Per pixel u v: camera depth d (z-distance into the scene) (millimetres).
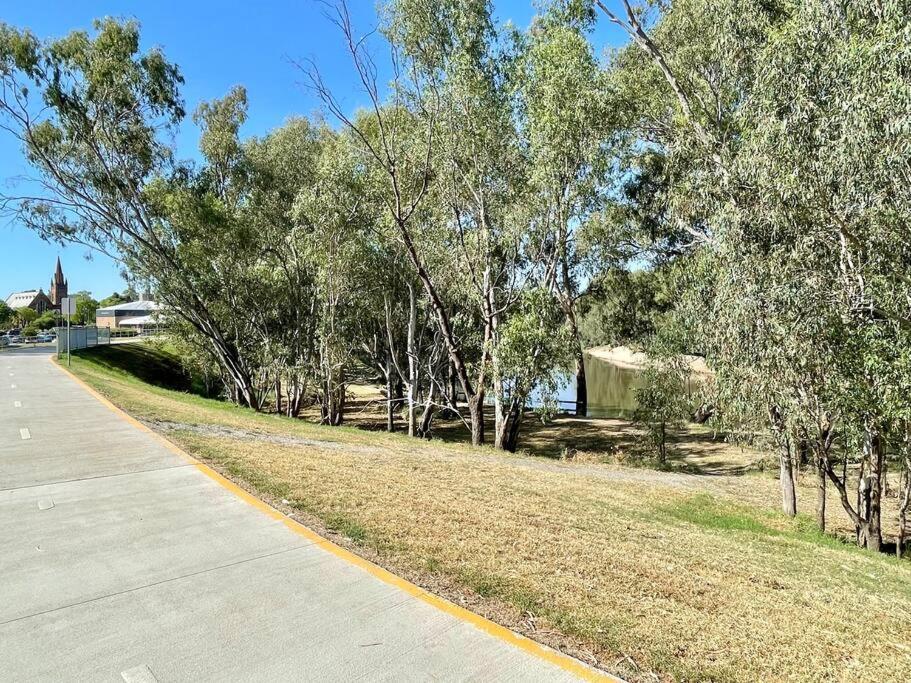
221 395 42812
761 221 8250
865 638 4277
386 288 24062
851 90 7125
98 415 11867
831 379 7961
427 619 3895
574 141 16906
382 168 19812
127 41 21719
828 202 7477
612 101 16266
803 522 11031
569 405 39219
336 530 5590
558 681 3252
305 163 26828
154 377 37031
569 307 24734
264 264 27094
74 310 25656
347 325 25922
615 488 11117
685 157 13578
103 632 3656
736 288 8484
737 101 12758
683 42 14672
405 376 27828
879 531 9945
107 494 6508
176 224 23453
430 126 17625
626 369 60031
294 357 27547
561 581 4707
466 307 23109
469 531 5848
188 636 3621
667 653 3668
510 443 20391
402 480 8031
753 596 4918
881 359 7391
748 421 10531
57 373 21609
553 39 16984
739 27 11086
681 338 18094
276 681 3178
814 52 7801
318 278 23281
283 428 13945
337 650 3494
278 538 5293
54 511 5930
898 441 9125
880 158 6703
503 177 18672
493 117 17609
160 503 6230
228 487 6824
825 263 8195
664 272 23125
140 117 22641
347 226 21453
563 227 18469
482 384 20188
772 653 3822
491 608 4137
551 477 10938
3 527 5465
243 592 4223
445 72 17453
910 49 6375
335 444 11891
